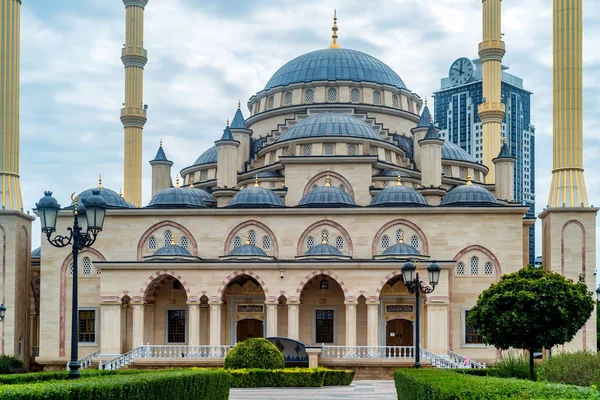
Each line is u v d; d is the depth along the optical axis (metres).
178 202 84.06
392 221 80.56
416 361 48.22
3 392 22.36
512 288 54.81
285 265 75.00
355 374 68.69
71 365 33.03
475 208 79.88
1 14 82.81
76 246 34.50
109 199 85.31
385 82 104.75
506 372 53.62
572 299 53.28
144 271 75.62
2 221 79.62
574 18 82.12
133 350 71.44
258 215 81.62
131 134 100.06
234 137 97.75
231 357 57.31
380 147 90.88
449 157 98.19
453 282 79.06
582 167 80.69
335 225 81.12
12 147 82.25
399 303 77.25
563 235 78.56
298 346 68.12
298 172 87.19
